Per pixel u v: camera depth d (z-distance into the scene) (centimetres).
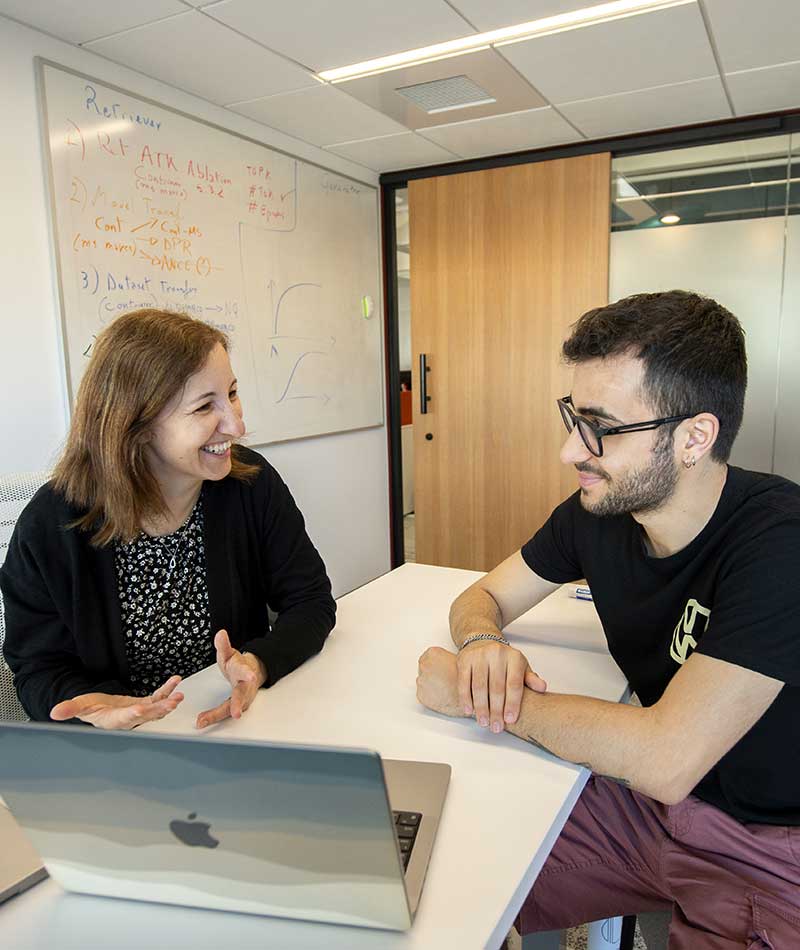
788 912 87
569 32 228
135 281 258
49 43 225
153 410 112
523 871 68
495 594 130
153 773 55
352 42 233
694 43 236
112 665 123
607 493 95
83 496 117
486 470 393
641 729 83
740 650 82
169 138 268
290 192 334
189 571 130
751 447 335
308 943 60
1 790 60
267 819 55
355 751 50
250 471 138
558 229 357
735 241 327
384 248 412
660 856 101
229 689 109
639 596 106
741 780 94
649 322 89
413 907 63
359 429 400
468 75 262
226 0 204
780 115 306
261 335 321
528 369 373
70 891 68
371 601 149
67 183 231
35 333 227
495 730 92
